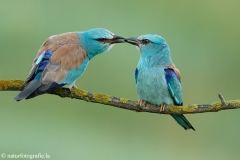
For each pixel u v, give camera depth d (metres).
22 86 12.69
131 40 14.67
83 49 14.08
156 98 14.03
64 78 13.18
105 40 14.52
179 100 14.34
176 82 14.20
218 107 13.06
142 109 13.97
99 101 13.16
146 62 14.42
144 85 14.23
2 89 12.83
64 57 13.41
